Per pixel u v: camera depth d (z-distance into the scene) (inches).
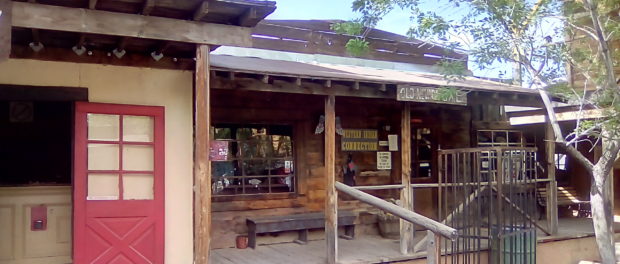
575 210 466.3
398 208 233.8
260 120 310.7
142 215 224.4
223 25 192.2
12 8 163.8
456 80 299.1
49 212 237.1
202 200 191.5
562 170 479.2
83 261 213.9
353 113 343.6
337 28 277.4
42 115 278.4
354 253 279.4
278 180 319.6
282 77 246.1
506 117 402.9
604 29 295.0
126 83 227.6
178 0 174.4
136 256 222.4
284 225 297.3
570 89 289.3
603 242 288.4
